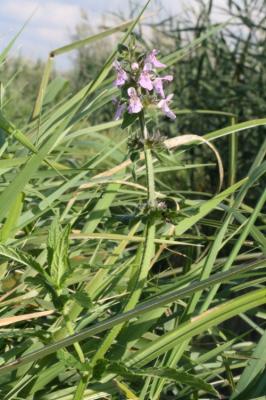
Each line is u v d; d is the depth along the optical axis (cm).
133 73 40
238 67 119
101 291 42
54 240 33
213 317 35
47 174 48
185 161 115
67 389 37
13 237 42
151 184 40
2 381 36
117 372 33
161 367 35
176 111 56
